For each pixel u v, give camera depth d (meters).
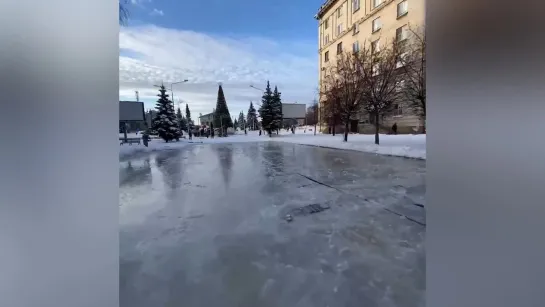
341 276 2.27
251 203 4.47
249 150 14.34
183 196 4.98
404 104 18.25
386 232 3.18
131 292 2.07
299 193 5.08
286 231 3.26
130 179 6.66
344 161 9.21
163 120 22.95
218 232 3.25
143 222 3.62
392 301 1.93
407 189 5.22
